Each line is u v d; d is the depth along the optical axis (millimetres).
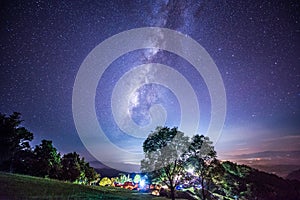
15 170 44250
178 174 35406
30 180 31984
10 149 43000
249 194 49188
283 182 59156
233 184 49344
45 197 23359
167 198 39938
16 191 23953
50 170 47531
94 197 28594
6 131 42406
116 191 42500
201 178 36969
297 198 52500
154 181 36062
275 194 51812
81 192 31047
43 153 46844
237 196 48656
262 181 55125
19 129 44219
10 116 43875
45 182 33094
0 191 22828
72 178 53969
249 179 53719
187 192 44594
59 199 23469
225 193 48500
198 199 42500
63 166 54156
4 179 28938
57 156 50250
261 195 50312
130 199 31844
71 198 25094
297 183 60594
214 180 37469
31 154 46438
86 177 66688
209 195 43906
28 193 23969
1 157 42969
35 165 45031
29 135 44719
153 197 39156
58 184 33812
